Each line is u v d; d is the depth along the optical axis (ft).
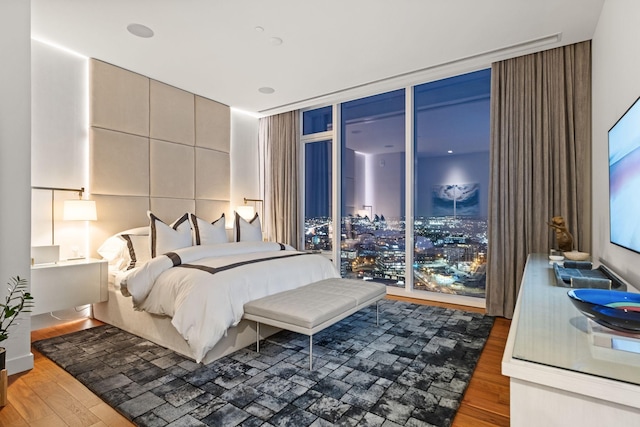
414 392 6.36
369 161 15.37
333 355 8.03
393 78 13.05
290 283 9.70
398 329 9.86
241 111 17.16
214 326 7.42
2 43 7.16
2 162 7.15
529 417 2.72
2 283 7.14
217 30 9.59
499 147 11.42
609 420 2.46
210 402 6.03
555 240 10.38
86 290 9.96
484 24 9.24
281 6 8.48
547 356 2.83
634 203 5.36
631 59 6.07
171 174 13.52
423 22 9.18
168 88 13.48
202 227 12.13
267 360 7.76
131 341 8.98
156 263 8.89
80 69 11.18
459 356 7.97
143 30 9.59
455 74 12.70
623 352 2.90
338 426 5.34
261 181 18.10
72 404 6.11
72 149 10.96
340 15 8.87
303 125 17.49
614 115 7.26
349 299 8.46
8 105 7.22
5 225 7.18
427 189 13.83
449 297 12.95
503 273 11.16
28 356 7.45
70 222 10.87
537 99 10.73
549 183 10.50
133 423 5.55
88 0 8.19
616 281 5.54
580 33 9.61
